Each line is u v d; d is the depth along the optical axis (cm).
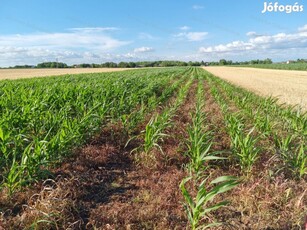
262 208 433
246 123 959
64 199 437
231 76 4609
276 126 892
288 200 452
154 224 405
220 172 575
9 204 445
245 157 561
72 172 561
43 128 725
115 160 657
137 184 536
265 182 499
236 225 393
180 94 1462
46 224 390
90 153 661
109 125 858
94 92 1230
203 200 354
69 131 637
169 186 513
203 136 575
